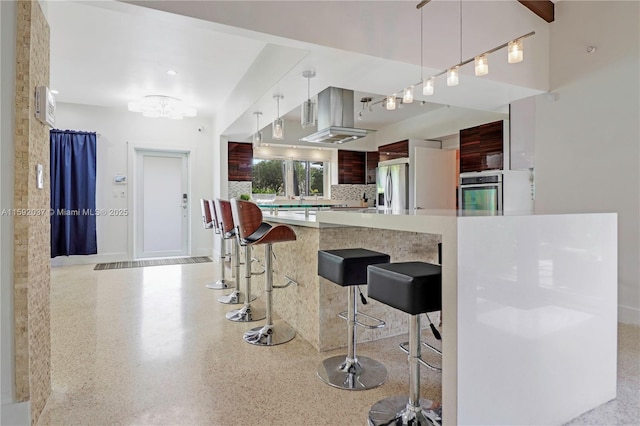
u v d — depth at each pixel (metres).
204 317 3.16
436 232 1.41
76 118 5.76
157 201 6.53
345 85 3.39
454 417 1.34
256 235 3.15
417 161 5.93
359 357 2.33
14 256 1.54
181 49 3.63
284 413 1.73
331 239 2.44
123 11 2.15
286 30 2.42
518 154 4.07
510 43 2.48
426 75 3.10
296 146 7.09
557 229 1.62
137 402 1.82
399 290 1.48
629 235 3.03
